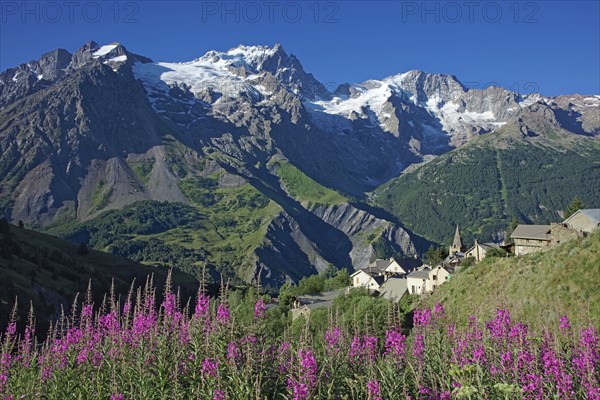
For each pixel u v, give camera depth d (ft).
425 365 80.84
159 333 80.94
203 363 71.31
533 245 337.93
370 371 75.41
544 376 75.41
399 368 80.28
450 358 85.25
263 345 74.84
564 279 189.16
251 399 65.10
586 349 77.77
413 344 88.02
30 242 620.90
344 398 70.28
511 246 368.68
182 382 73.77
